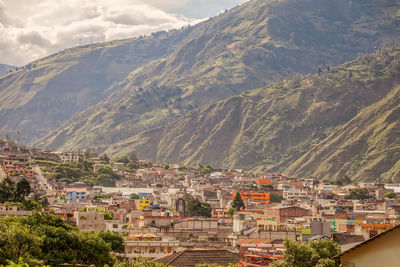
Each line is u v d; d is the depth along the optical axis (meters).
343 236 185.62
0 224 158.25
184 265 163.38
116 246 198.75
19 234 145.62
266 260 170.88
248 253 182.75
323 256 148.00
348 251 66.81
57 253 160.25
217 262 167.12
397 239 64.56
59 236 166.88
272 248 193.75
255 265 165.25
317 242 153.25
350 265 66.81
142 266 154.12
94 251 169.12
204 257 167.88
